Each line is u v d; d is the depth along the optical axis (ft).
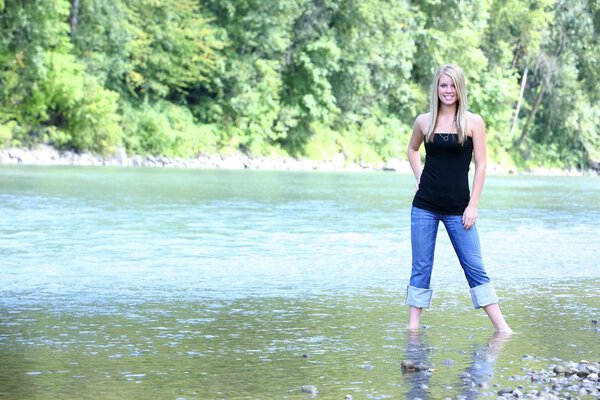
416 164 37.17
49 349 29.78
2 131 220.23
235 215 83.92
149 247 58.70
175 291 41.96
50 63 227.20
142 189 120.78
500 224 82.33
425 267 35.12
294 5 280.31
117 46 254.06
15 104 229.04
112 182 137.18
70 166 205.26
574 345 31.30
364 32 300.61
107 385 25.44
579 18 369.09
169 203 96.84
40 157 225.76
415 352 30.01
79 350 29.71
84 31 247.91
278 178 178.09
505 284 45.83
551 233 73.77
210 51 269.85
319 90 293.02
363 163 308.19
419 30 324.39
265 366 27.89
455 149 35.99
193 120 273.95
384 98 321.32
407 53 312.29
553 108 378.73
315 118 296.71
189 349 30.07
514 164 370.12
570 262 54.75
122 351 29.66
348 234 69.36
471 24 338.34
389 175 231.91
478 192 35.83
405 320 35.70
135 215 81.56
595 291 43.65
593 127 383.24
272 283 44.80
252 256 55.11
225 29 282.56
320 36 296.51
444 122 36.27
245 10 284.82
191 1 273.33
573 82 375.45
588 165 395.34
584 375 26.86
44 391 24.75
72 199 98.48
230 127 278.05
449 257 57.06
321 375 26.86
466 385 25.80
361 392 25.00
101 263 50.88
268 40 280.92
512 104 386.11
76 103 232.73
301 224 76.84
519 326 34.76
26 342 30.78
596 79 374.63
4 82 225.76
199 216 82.12
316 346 30.81
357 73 303.48
